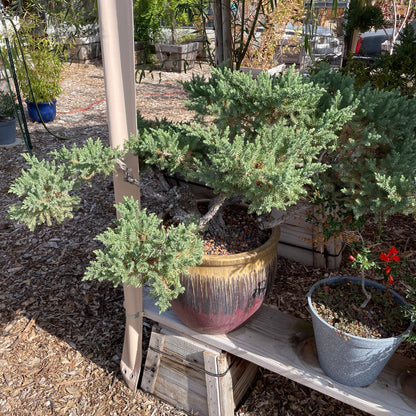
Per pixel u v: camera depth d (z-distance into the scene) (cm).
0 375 245
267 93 162
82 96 775
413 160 173
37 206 149
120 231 155
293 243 310
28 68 619
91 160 158
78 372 247
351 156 182
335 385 186
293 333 214
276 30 750
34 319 284
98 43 1004
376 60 429
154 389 232
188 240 154
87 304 296
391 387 185
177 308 203
